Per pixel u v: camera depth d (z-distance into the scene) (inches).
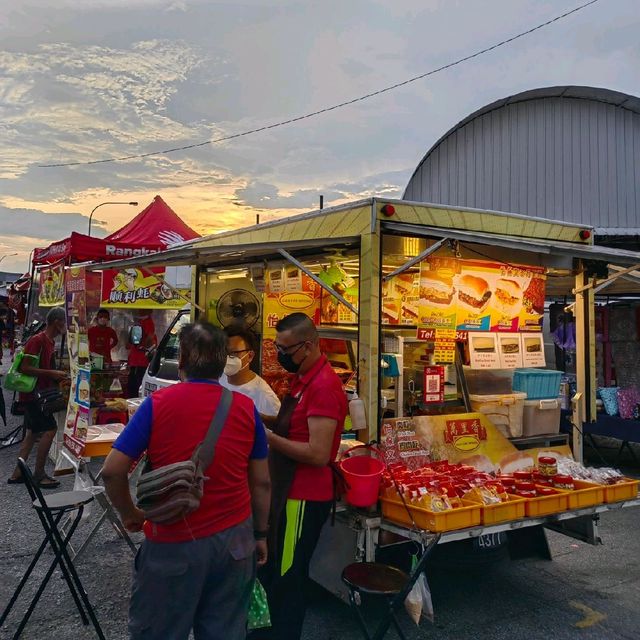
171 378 237.0
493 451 146.1
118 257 311.6
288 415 109.7
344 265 170.7
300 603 107.1
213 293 226.8
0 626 116.1
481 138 538.6
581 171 478.9
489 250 152.7
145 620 76.5
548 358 300.0
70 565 115.8
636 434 238.5
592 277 170.7
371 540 117.5
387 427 131.7
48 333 216.8
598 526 191.5
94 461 246.2
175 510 73.1
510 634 122.5
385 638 120.0
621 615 131.5
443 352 149.3
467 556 138.8
